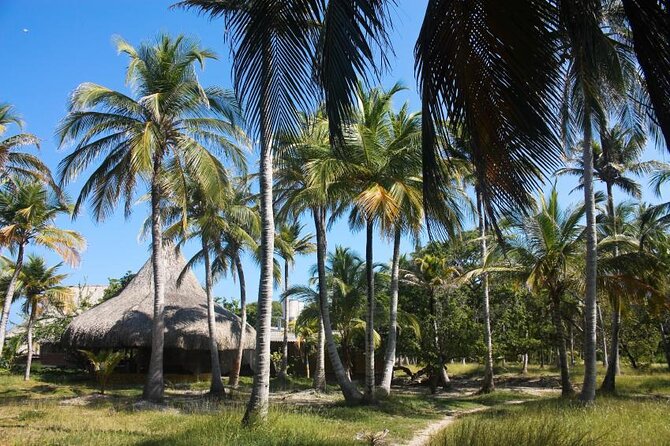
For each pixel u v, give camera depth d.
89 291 45.78
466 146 4.68
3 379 30.69
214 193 18.17
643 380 27.86
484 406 21.28
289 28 4.66
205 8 10.53
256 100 4.75
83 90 17.61
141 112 18.84
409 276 28.98
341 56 4.07
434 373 26.88
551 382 31.97
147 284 31.98
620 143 24.62
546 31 4.25
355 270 29.45
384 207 15.23
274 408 13.58
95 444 10.30
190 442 10.02
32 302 32.81
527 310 30.47
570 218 20.38
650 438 9.97
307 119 5.12
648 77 4.20
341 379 19.02
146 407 17.75
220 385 23.31
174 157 18.95
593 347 17.00
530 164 4.30
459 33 4.19
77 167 18.66
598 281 20.12
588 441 8.89
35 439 10.82
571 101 7.40
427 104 4.21
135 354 33.78
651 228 22.30
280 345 41.84
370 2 4.10
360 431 12.63
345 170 16.62
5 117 20.41
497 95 4.26
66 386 27.67
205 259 24.33
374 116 17.70
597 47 4.74
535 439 8.61
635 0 4.12
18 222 25.78
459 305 27.33
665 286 20.48
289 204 18.98
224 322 30.78
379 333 32.84
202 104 18.62
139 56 18.78
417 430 13.70
